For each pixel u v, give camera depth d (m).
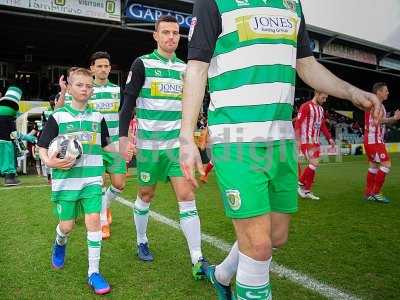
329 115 20.67
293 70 1.89
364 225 4.51
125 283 2.88
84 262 3.31
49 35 14.88
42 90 16.67
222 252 3.55
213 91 1.87
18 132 8.95
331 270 3.07
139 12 12.13
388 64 21.45
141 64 3.25
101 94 4.55
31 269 3.15
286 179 1.93
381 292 2.65
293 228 4.36
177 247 3.71
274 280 2.88
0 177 9.15
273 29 1.80
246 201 1.74
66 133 3.00
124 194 6.57
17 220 4.69
